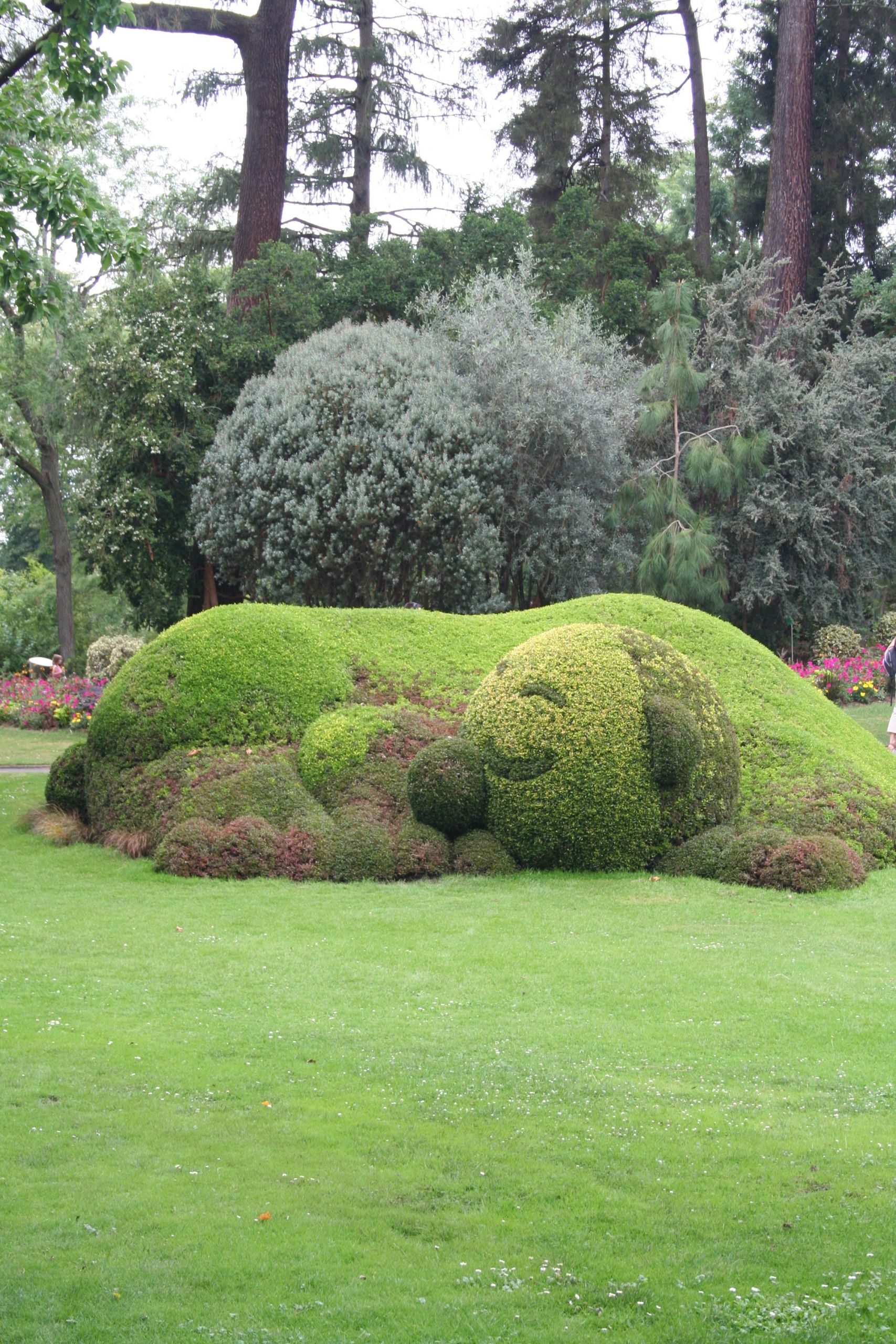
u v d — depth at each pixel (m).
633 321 28.42
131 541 23.94
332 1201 4.81
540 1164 5.21
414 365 21.52
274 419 21.03
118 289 27.80
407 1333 3.81
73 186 11.84
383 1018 7.21
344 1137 5.45
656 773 11.19
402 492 20.36
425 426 20.48
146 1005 7.40
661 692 11.62
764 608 26.70
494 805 11.37
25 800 15.05
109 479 24.19
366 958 8.48
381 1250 4.43
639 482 21.78
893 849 12.02
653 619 14.44
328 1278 4.18
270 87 26.72
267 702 12.82
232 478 21.23
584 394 21.80
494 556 20.42
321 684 13.07
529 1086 6.13
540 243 32.47
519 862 11.45
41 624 39.00
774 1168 5.18
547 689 11.46
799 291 27.80
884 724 19.62
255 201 26.91
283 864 11.13
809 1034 6.97
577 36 35.09
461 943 8.86
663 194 41.94
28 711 24.52
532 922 9.46
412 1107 5.84
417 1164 5.18
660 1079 6.29
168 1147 5.30
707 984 7.91
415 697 13.30
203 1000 7.52
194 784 12.09
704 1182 5.04
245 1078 6.19
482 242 28.58
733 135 36.53
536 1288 4.14
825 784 12.31
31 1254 4.32
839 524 26.16
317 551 20.61
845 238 34.19
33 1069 6.22
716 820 11.64
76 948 8.62
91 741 13.14
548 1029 7.04
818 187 33.75
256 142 26.83
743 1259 4.39
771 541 25.59
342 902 10.13
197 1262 4.27
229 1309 3.96
